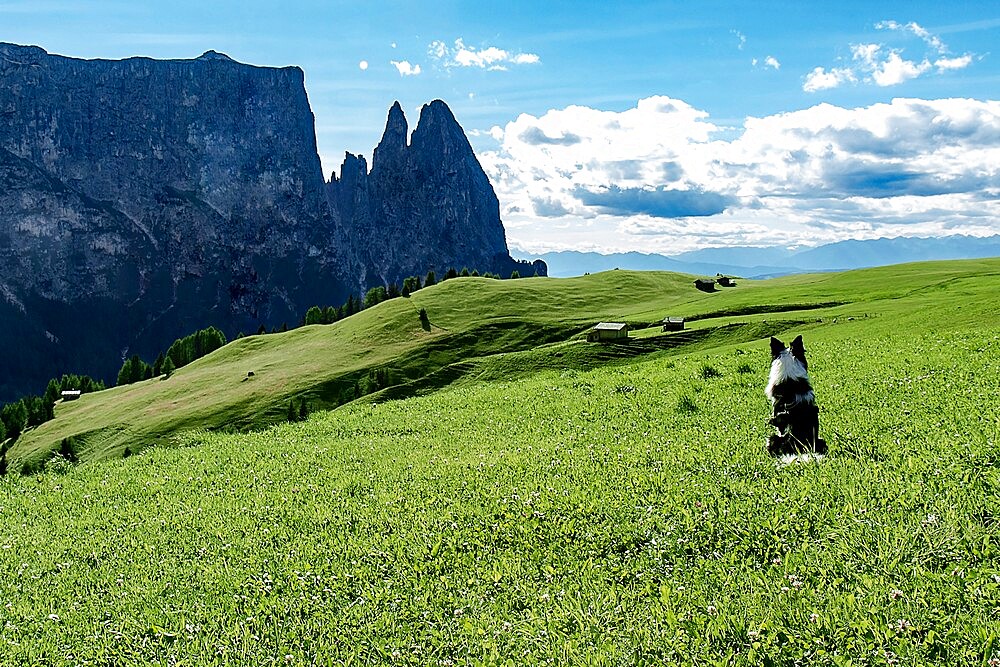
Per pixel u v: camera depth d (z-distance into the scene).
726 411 21.00
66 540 15.10
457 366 99.06
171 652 9.20
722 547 10.02
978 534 8.82
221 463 22.39
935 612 7.37
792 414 14.17
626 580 9.61
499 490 14.22
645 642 7.74
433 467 17.75
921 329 51.53
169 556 13.09
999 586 7.65
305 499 16.03
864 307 95.25
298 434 28.03
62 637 10.18
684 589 8.87
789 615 7.81
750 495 11.62
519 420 25.17
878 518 9.74
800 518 10.33
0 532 16.52
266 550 12.58
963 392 18.39
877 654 6.93
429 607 9.52
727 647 7.49
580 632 8.24
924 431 14.55
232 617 9.95
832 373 25.81
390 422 28.67
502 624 8.71
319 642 8.94
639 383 29.98
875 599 7.80
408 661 8.34
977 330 37.44
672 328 103.56
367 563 11.34
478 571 10.44
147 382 167.50
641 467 14.82
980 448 12.20
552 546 10.98
